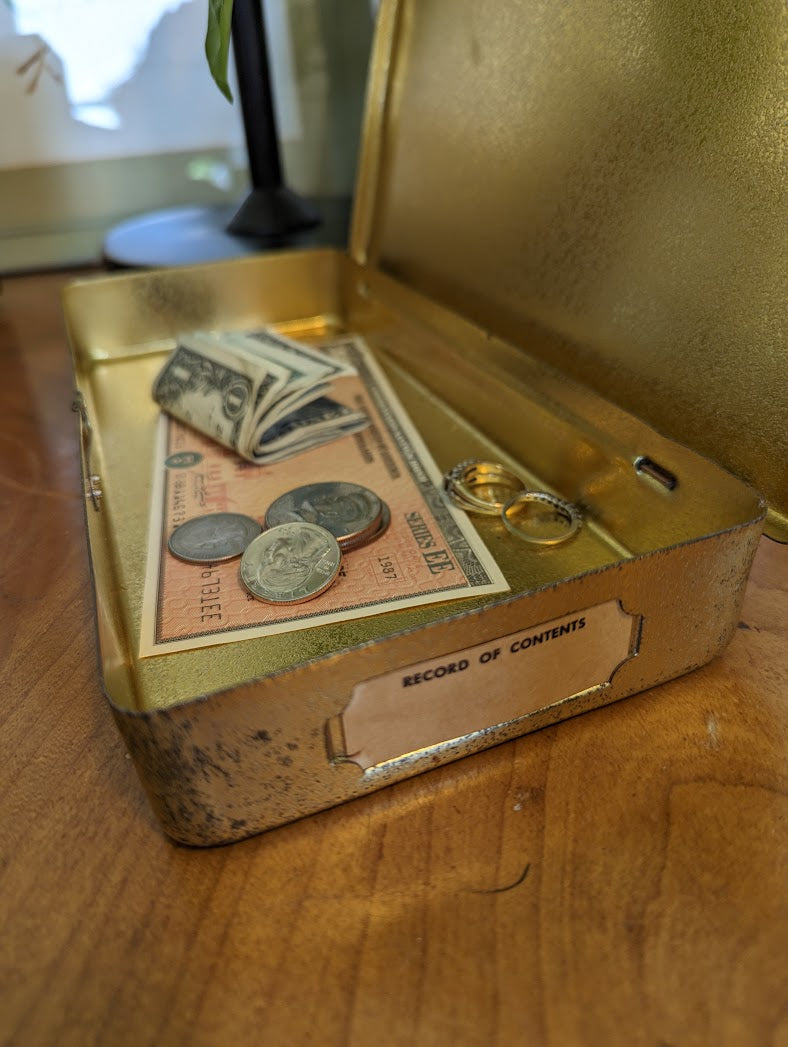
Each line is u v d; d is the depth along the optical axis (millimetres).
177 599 170
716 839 128
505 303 251
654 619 143
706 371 187
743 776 137
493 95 240
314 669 115
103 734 151
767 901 118
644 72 189
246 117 336
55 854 129
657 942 114
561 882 122
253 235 352
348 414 239
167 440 237
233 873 125
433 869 125
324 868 125
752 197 169
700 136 178
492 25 235
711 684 156
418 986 109
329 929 117
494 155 243
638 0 187
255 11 314
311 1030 105
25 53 346
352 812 134
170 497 207
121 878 125
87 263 408
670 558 135
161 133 385
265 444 222
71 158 379
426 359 265
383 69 291
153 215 391
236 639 158
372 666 120
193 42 364
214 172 405
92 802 138
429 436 232
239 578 175
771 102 162
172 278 290
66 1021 108
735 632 164
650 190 193
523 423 222
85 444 210
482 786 138
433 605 165
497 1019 105
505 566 177
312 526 181
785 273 165
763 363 174
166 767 115
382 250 311
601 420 193
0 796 139
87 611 183
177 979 112
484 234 254
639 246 199
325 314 318
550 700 143
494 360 232
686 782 137
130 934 118
